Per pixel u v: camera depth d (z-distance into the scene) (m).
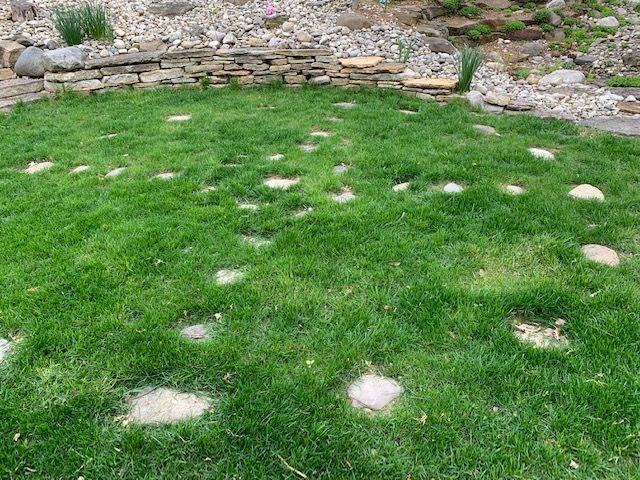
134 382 1.95
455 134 4.72
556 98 6.15
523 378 1.91
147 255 2.74
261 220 3.11
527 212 3.16
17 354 2.08
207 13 7.45
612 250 2.79
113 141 4.55
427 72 6.38
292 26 7.03
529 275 2.56
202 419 1.78
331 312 2.30
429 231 2.97
